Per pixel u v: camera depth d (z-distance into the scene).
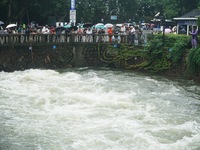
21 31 32.56
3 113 16.70
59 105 18.28
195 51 26.05
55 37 32.06
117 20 66.81
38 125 15.18
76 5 56.47
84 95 20.02
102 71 30.95
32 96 19.86
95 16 62.25
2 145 13.03
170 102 19.73
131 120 16.11
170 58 29.64
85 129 14.77
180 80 27.31
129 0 68.12
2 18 41.44
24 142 13.38
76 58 33.47
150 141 13.70
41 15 44.69
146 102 19.42
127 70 32.09
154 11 73.00
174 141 13.87
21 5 40.53
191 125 15.77
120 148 13.04
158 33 34.09
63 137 13.89
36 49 30.72
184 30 36.81
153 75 29.59
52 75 26.73
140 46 32.28
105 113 17.02
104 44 33.75
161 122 16.03
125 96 20.31
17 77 25.14
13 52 29.08
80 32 34.25
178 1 46.62
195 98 21.03
